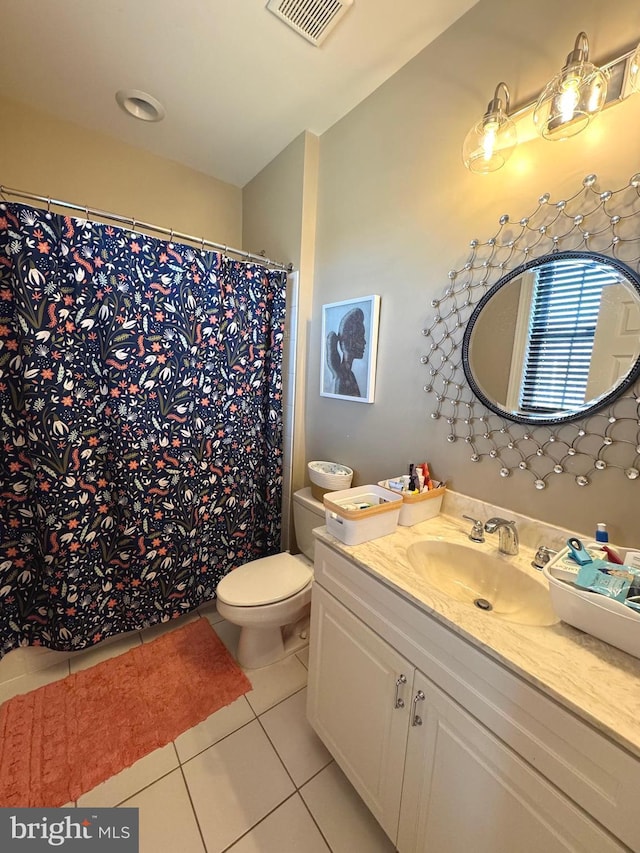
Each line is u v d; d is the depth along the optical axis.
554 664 0.66
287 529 2.12
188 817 1.07
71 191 1.76
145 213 1.97
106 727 1.31
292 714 1.40
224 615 1.47
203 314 1.66
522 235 1.07
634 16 0.84
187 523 1.75
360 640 1.03
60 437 1.36
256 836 1.03
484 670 0.72
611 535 0.94
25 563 1.46
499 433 1.16
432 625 0.82
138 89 1.51
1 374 1.30
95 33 1.25
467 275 1.21
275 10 1.15
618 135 0.87
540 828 0.64
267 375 1.98
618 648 0.70
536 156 1.02
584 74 0.84
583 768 0.59
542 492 1.08
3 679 1.48
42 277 1.27
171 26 1.22
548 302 1.02
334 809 1.10
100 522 1.51
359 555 1.05
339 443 1.81
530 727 0.65
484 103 1.14
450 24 1.20
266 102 1.57
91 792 1.12
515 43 1.05
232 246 2.32
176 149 1.93
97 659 1.62
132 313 1.47
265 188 2.08
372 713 1.00
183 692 1.47
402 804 0.91
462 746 0.76
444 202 1.26
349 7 1.14
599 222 0.92
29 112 1.62
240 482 1.94
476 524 1.17
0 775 1.15
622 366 0.90
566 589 0.75
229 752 1.25
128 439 1.53
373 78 1.43
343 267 1.70
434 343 1.33
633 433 0.89
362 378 1.61
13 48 1.32
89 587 1.51
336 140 1.69
